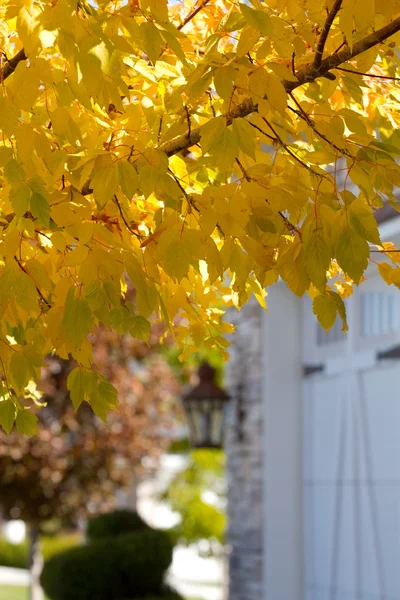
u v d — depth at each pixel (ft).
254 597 26.07
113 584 34.09
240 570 27.20
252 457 26.81
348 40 6.57
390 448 21.27
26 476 37.14
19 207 6.68
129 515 37.65
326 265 6.42
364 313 22.75
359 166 6.93
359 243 6.34
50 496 38.14
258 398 26.61
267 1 7.95
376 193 7.54
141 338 6.85
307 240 6.48
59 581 34.12
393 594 20.71
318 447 24.91
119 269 6.91
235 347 28.43
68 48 6.22
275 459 25.67
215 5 9.55
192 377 44.24
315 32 8.00
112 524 37.22
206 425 26.76
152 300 6.98
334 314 6.97
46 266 8.27
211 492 64.23
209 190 7.04
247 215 6.75
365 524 22.26
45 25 6.23
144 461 42.34
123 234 8.31
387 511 21.26
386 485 21.38
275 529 25.49
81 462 38.52
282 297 26.23
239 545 27.45
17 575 72.23
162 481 63.57
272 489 25.59
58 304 7.32
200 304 9.50
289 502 25.57
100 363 38.58
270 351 25.96
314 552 24.88
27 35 6.27
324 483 24.52
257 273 7.29
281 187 7.07
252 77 6.82
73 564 34.12
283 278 6.82
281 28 7.32
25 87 6.66
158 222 7.29
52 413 37.52
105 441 38.63
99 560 34.17
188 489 63.77
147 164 7.02
